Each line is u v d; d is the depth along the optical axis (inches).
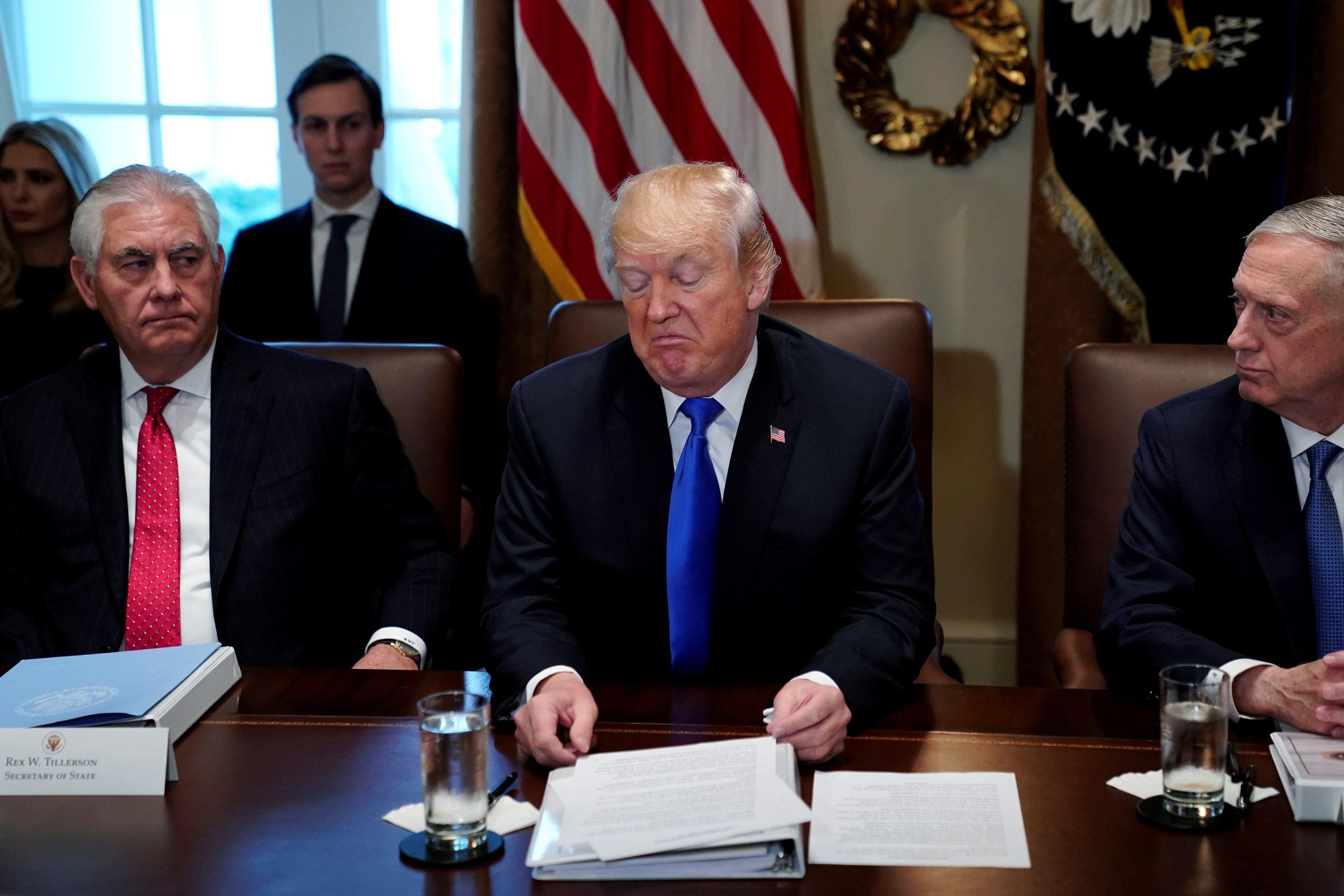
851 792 47.8
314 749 52.9
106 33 134.5
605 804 45.2
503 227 127.2
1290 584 64.9
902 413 67.5
